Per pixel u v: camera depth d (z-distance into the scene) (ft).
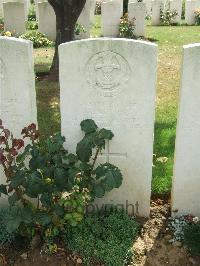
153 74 4.57
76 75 4.67
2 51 4.61
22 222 4.63
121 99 4.75
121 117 4.84
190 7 18.06
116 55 4.54
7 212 5.01
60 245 4.75
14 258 4.68
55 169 4.43
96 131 4.76
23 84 4.76
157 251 4.70
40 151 4.58
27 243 4.80
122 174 5.13
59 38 9.84
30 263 4.60
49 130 7.29
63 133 4.99
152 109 4.74
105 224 4.90
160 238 4.88
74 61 4.60
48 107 8.30
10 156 4.45
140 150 4.98
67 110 4.86
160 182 5.67
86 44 4.51
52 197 4.64
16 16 14.60
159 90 9.34
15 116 4.93
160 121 7.63
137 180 5.14
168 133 7.07
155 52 4.47
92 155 5.08
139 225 5.07
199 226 4.78
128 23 15.10
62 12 9.61
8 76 4.72
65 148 5.06
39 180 4.35
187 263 4.57
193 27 17.44
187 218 5.04
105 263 4.51
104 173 4.63
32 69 4.75
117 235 4.79
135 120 4.83
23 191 4.78
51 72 10.19
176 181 5.01
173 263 4.58
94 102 4.79
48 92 9.15
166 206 5.43
